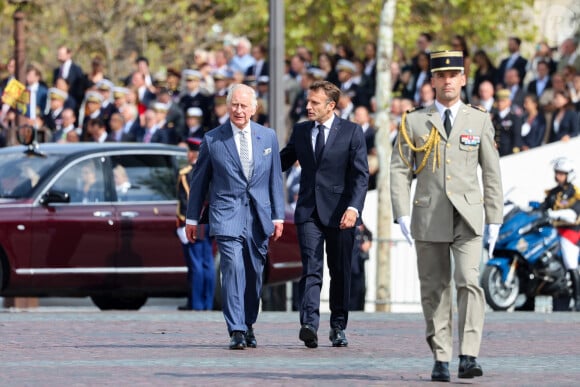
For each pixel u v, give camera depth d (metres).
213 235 23.17
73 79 49.31
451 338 18.91
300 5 66.50
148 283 34.53
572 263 38.03
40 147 35.25
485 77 45.16
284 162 23.92
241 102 23.12
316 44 67.19
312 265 23.27
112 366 20.45
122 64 71.75
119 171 34.72
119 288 34.34
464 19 67.56
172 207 34.75
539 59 47.03
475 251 18.73
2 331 26.25
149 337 25.22
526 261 37.75
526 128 43.34
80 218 33.94
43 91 48.91
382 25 42.72
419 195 19.02
